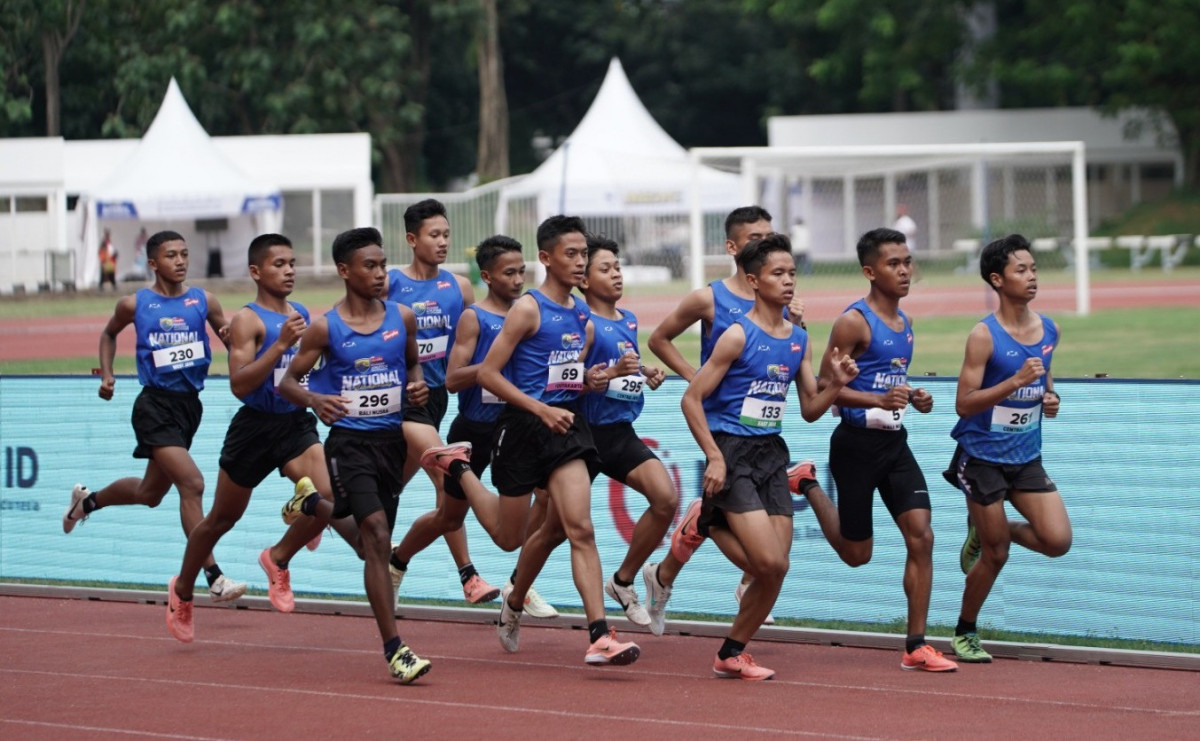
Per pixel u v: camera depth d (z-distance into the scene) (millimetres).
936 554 25125
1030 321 22266
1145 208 143000
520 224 116250
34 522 31078
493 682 21312
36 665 22734
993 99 165750
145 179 110750
